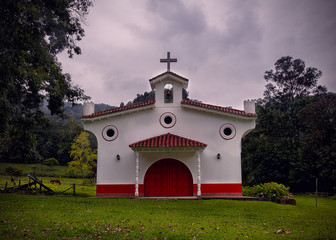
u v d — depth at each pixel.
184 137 19.02
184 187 18.47
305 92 54.00
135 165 18.69
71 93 19.67
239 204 15.38
